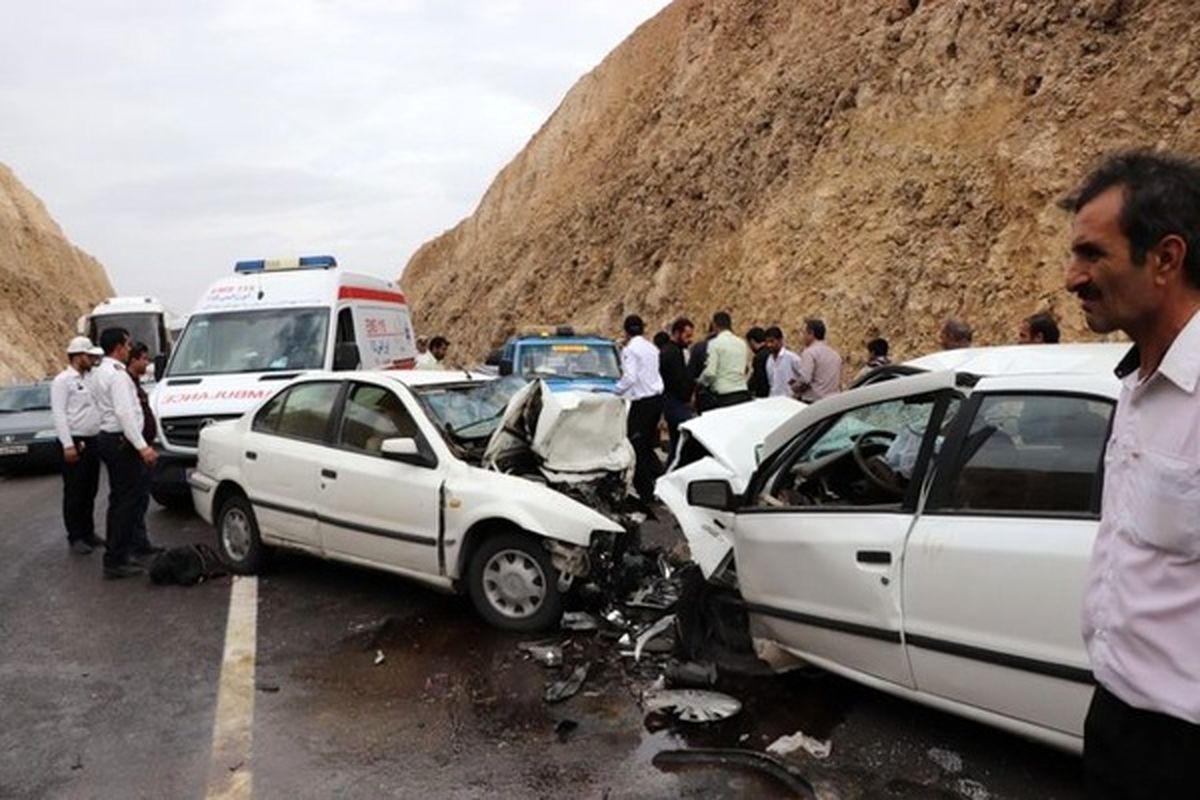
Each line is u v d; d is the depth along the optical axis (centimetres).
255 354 1035
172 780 398
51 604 665
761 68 3059
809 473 518
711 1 3616
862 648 417
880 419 538
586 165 4497
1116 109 1656
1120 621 191
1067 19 1866
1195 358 177
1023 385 384
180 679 513
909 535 395
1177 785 186
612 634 562
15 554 838
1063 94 1772
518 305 3722
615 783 387
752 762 399
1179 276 182
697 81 3441
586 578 571
